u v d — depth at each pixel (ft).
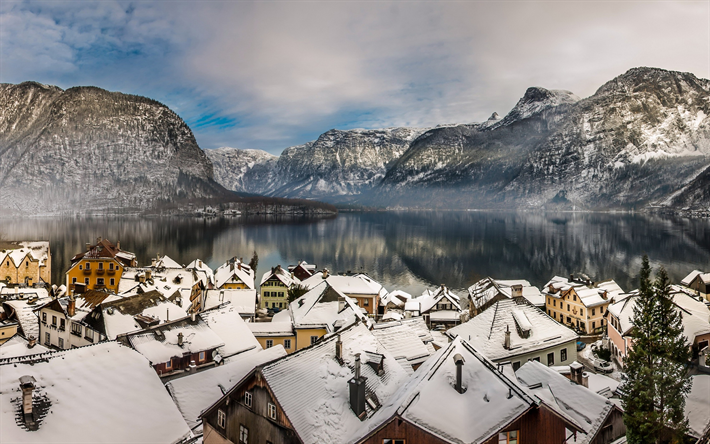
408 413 91.45
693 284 329.52
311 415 98.73
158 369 161.58
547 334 189.47
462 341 111.14
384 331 172.14
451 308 348.18
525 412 91.40
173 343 171.01
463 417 90.84
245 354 185.57
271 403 102.06
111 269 348.79
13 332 224.53
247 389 108.99
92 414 93.45
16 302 237.66
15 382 91.50
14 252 394.11
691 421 111.75
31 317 225.35
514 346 179.63
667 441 106.01
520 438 92.48
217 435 117.29
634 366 107.86
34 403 89.35
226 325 198.08
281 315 258.16
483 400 94.79
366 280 390.01
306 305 242.58
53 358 100.68
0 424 82.38
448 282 538.88
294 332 221.87
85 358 104.73
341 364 117.29
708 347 185.26
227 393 113.09
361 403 102.53
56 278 477.36
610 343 254.06
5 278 381.40
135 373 107.86
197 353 173.17
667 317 107.55
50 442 84.02
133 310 194.18
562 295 328.49
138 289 257.55
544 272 593.01
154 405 102.78
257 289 477.77
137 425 96.07
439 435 86.63
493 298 323.78
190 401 129.18
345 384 109.70
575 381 128.98
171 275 312.09
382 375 119.44
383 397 110.22
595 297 311.88
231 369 142.72
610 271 587.27
